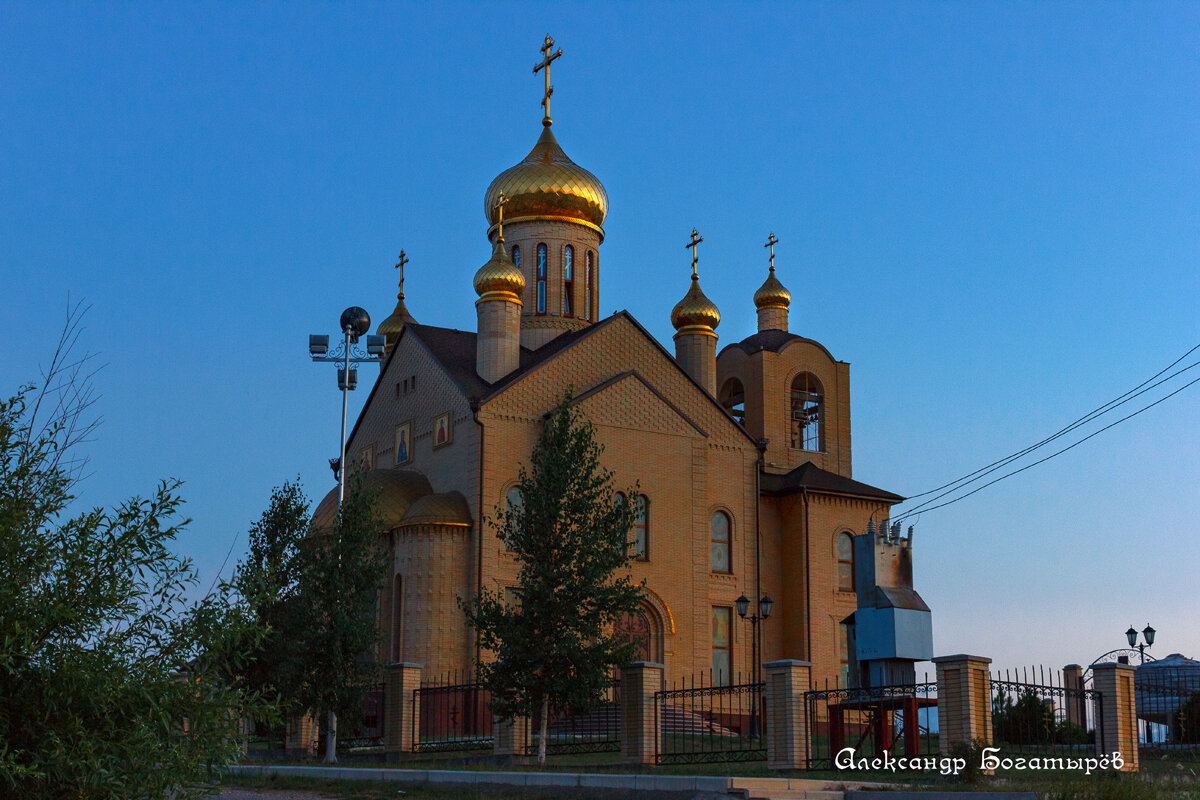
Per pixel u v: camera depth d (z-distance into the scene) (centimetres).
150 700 1262
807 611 5094
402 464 4975
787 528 5259
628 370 4862
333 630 3206
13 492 1303
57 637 1278
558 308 5350
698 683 4703
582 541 3122
